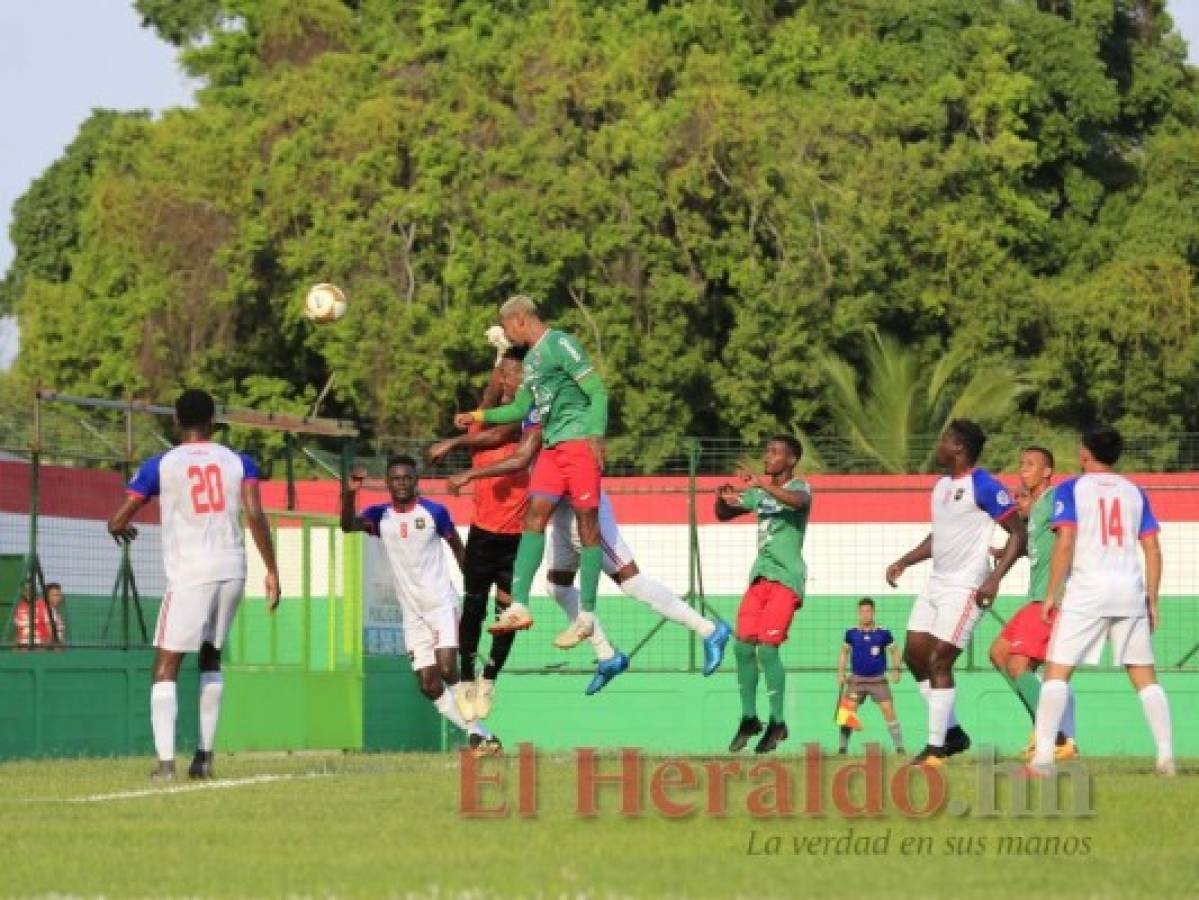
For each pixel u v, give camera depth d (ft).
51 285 590.55
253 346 538.88
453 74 541.34
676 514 330.95
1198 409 535.19
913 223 531.09
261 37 613.11
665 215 515.50
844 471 458.91
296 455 517.14
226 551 171.32
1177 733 294.46
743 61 578.66
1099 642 162.09
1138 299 526.57
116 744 247.91
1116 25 631.97
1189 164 580.71
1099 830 125.59
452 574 331.57
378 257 505.25
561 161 517.55
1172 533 324.39
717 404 510.17
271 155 536.83
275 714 266.77
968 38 586.04
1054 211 596.70
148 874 110.11
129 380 532.73
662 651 325.01
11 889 105.50
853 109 544.21
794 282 502.38
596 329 491.72
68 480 258.98
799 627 326.65
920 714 302.66
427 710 304.09
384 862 113.39
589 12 593.83
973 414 492.54
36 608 236.63
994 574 174.19
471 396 511.40
